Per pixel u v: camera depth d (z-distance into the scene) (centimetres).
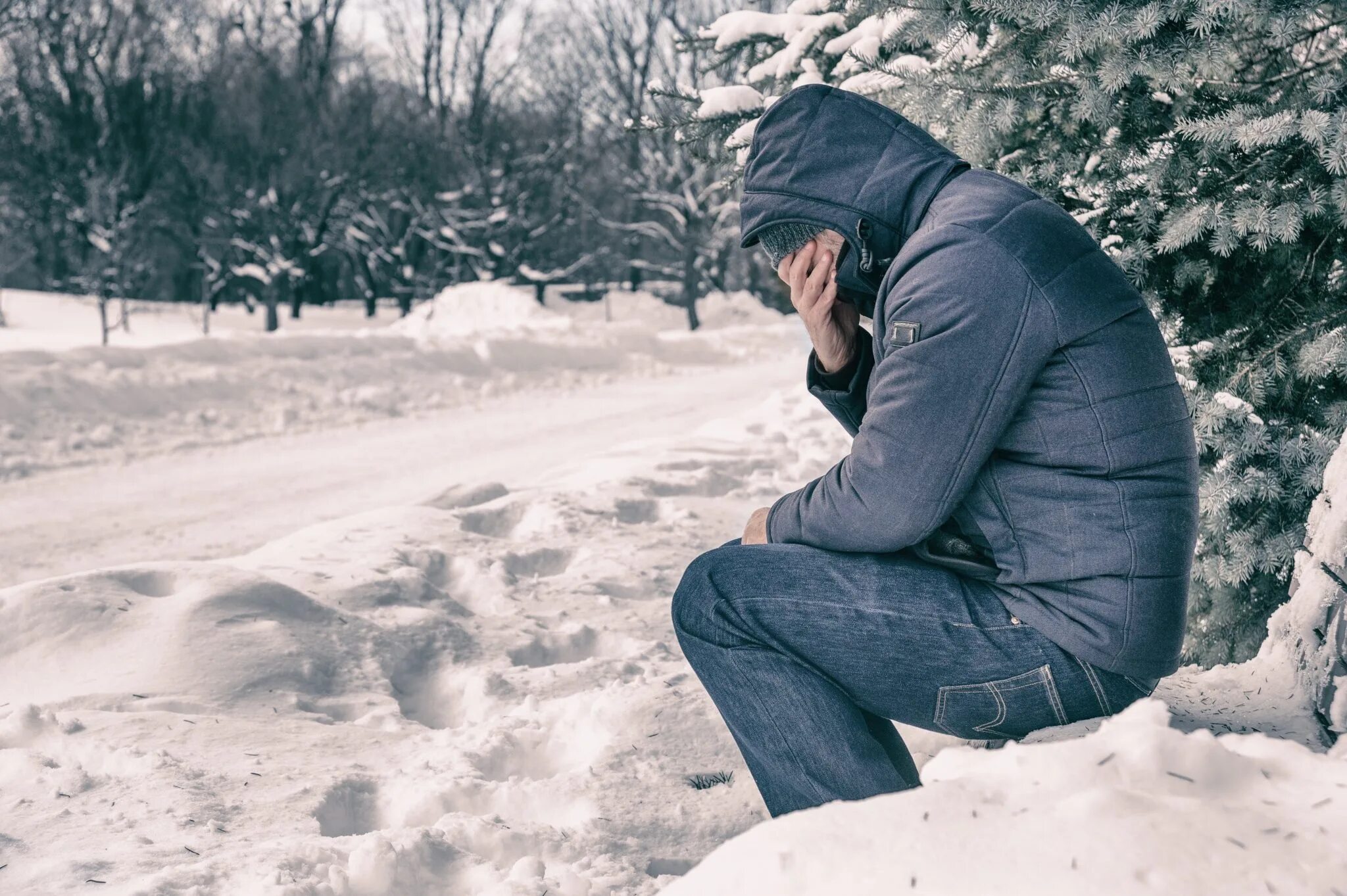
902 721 179
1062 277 158
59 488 844
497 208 3634
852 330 192
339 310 3903
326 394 1290
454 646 343
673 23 3844
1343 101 256
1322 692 182
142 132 3162
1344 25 271
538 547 463
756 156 185
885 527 167
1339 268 286
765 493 615
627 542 480
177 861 197
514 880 195
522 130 3700
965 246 160
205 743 259
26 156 3278
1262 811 101
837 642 174
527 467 927
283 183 3145
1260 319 277
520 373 1606
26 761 239
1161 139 277
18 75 3384
